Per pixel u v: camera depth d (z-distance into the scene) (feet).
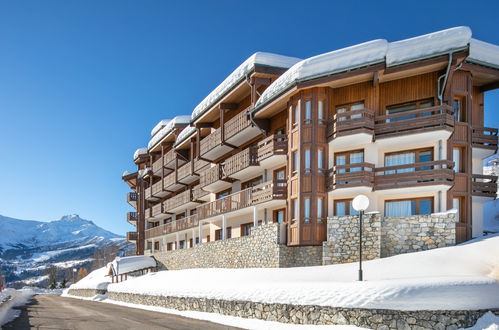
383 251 61.52
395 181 65.26
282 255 70.79
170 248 144.15
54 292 220.02
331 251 64.59
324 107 70.54
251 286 50.98
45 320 53.01
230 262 86.74
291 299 43.45
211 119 107.76
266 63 82.33
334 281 48.44
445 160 63.05
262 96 80.64
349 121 66.54
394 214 68.18
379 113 69.21
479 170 73.46
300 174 70.23
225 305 51.88
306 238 68.23
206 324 46.47
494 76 68.18
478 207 70.13
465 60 64.95
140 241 156.76
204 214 103.91
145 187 160.66
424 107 66.69
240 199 87.56
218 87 98.12
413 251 59.82
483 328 34.35
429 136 64.59
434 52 61.87
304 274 54.34
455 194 65.10
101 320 51.96
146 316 56.34
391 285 37.78
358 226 63.16
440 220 58.95
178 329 42.55
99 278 146.10
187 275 78.23
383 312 36.50
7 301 78.74
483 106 71.97
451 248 52.90
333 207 69.62
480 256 48.14
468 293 36.06
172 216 142.51
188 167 119.55
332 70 66.95
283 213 81.66
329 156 70.13
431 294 35.91
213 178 100.42
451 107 63.87
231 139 93.91
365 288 38.81
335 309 39.24
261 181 90.53
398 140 66.54
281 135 77.77
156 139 142.00
